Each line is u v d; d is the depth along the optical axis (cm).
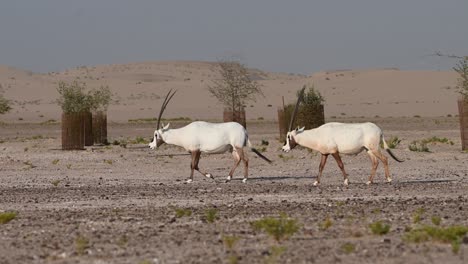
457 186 5547
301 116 9906
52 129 18012
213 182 6062
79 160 8475
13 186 5972
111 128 17925
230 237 3177
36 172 7212
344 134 5591
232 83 14475
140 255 2948
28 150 10088
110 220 3912
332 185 5712
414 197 4825
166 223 3794
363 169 7044
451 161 7719
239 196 5044
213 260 2814
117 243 3216
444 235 3116
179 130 6009
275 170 7119
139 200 4891
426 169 6994
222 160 8075
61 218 4038
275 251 2889
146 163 7956
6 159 8519
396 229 3497
